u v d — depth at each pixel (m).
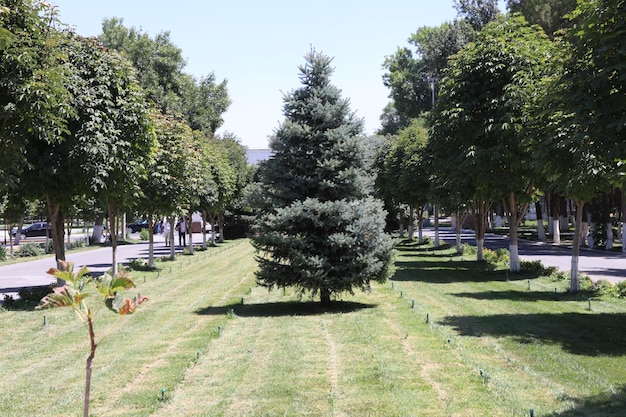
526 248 33.09
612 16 8.78
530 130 12.82
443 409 5.93
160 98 46.00
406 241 41.19
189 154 23.09
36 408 6.26
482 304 13.20
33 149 13.73
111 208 19.80
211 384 6.96
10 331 10.79
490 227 59.16
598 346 8.74
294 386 6.78
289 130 12.19
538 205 39.09
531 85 16.53
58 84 11.98
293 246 11.99
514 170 17.77
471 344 8.95
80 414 6.01
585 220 35.06
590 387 6.64
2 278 22.48
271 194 12.58
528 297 14.30
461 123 17.89
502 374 7.21
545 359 7.95
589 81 8.74
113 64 15.27
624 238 28.97
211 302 14.23
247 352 8.55
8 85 11.40
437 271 21.16
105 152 14.09
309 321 11.09
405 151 31.66
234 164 44.94
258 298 14.85
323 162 12.28
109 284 3.62
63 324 11.35
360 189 12.38
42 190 14.27
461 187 20.19
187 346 9.06
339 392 6.54
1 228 68.38
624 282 14.15
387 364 7.70
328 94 12.55
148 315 12.23
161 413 5.99
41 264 29.22
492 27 19.00
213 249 37.72
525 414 5.73
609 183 12.33
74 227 75.12
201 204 32.00
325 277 11.98
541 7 34.34
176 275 21.30
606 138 8.55
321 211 11.88
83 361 8.33
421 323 10.72
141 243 48.97
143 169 16.31
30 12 12.26
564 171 12.60
